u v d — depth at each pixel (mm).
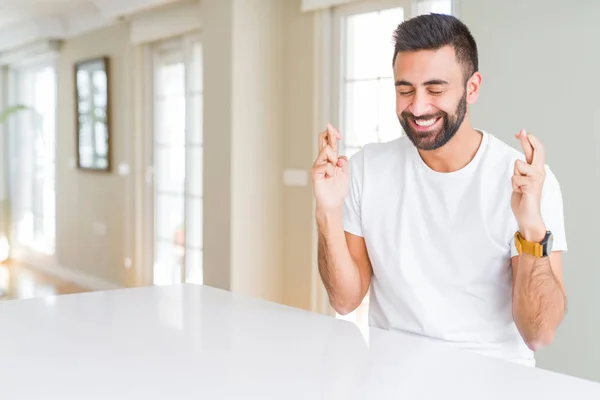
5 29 6988
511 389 963
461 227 1436
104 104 5902
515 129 2875
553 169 2764
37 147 7293
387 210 1528
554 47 2725
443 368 1061
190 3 4719
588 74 2631
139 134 5535
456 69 1337
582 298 2705
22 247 7574
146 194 5562
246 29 4141
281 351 1146
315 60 4004
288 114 4270
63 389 952
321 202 1486
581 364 2721
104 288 6043
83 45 6219
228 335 1248
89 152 6188
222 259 4250
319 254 1564
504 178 1415
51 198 7086
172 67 5254
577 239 2709
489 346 1421
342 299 1569
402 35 1362
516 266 1382
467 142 1438
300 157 4195
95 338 1221
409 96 1375
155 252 5520
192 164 4996
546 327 1301
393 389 958
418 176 1491
